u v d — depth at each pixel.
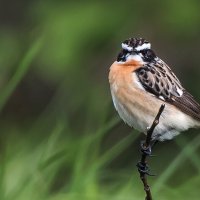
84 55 17.22
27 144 12.73
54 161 10.73
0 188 10.48
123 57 10.18
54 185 12.29
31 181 10.82
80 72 17.17
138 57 10.14
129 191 11.33
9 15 18.39
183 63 17.44
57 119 12.74
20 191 10.56
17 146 12.51
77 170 10.87
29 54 10.42
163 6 17.52
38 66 17.14
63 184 12.35
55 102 17.42
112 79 10.12
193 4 17.53
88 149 10.98
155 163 15.79
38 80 17.86
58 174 12.23
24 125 17.88
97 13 17.42
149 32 17.44
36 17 17.69
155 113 9.98
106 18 17.39
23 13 18.36
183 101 10.08
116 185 11.71
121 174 12.18
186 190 11.37
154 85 9.98
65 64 17.12
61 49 17.12
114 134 15.83
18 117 18.03
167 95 10.00
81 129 16.70
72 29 17.23
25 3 18.53
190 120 10.16
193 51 17.42
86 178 10.88
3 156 11.28
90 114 16.30
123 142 11.88
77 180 10.87
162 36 17.45
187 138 15.99
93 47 17.28
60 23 17.30
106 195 11.06
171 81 10.08
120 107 10.10
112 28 17.34
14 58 17.52
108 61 17.33
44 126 14.40
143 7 17.55
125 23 17.42
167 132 10.13
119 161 16.44
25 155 12.27
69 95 17.09
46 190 10.95
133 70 10.05
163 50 17.42
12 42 17.72
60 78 17.16
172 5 17.50
